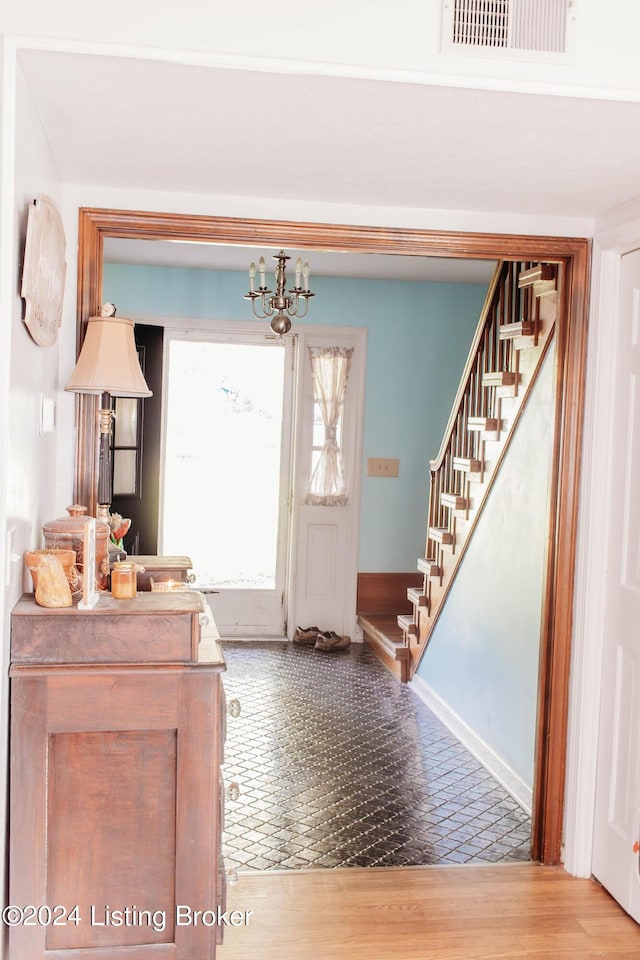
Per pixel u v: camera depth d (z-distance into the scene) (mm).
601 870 3080
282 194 2930
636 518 2918
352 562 6441
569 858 3182
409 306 6359
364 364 6320
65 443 2891
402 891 3010
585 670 3125
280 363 6379
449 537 4879
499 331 4277
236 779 3984
